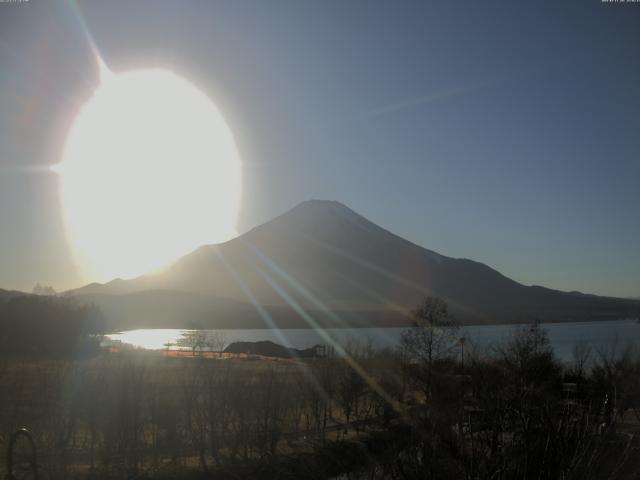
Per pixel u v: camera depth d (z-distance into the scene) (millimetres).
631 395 24703
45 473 17375
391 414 28766
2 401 21750
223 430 22672
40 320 56000
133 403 20328
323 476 20031
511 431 8750
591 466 7730
